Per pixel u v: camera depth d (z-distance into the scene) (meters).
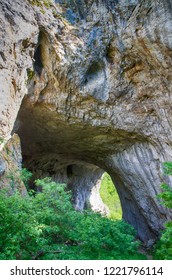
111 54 11.16
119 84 11.31
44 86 11.09
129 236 8.52
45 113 12.09
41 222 6.62
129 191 15.32
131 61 10.77
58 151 16.56
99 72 11.41
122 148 13.98
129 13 10.07
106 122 12.25
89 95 11.38
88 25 10.75
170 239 6.12
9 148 8.88
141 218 15.27
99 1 10.44
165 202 6.65
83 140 14.41
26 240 5.86
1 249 5.49
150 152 12.65
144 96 11.41
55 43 10.38
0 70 8.17
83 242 7.06
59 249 6.76
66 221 7.48
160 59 9.82
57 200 7.16
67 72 10.78
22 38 9.06
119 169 14.84
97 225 7.81
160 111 11.30
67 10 10.80
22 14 9.23
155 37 9.38
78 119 12.22
